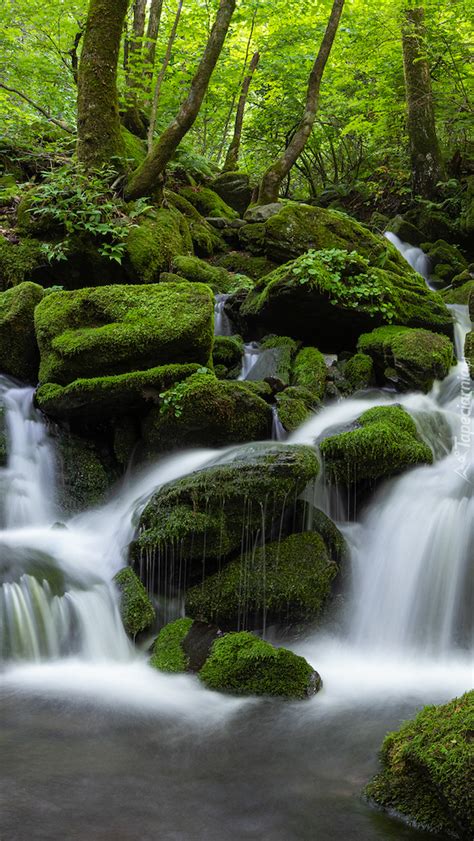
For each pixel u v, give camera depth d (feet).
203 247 37.01
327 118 57.41
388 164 55.98
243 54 56.80
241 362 27.81
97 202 31.30
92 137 33.01
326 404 25.66
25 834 9.63
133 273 30.45
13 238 29.89
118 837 9.68
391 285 29.76
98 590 17.66
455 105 52.54
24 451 22.29
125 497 21.99
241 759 12.05
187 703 14.19
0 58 43.60
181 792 10.95
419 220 47.44
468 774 9.81
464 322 31.40
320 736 12.91
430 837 9.89
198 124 65.67
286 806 10.63
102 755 12.03
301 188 64.95
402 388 26.12
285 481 18.28
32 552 18.44
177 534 18.02
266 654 14.83
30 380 25.16
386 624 18.48
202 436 21.94
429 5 50.06
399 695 14.88
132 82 46.32
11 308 24.89
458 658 17.24
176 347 22.65
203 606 17.61
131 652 16.94
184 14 52.60
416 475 20.31
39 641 16.05
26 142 37.29
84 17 43.80
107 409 22.68
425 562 18.44
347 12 51.83
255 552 18.37
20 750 12.06
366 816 10.41
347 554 19.22
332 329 29.22
